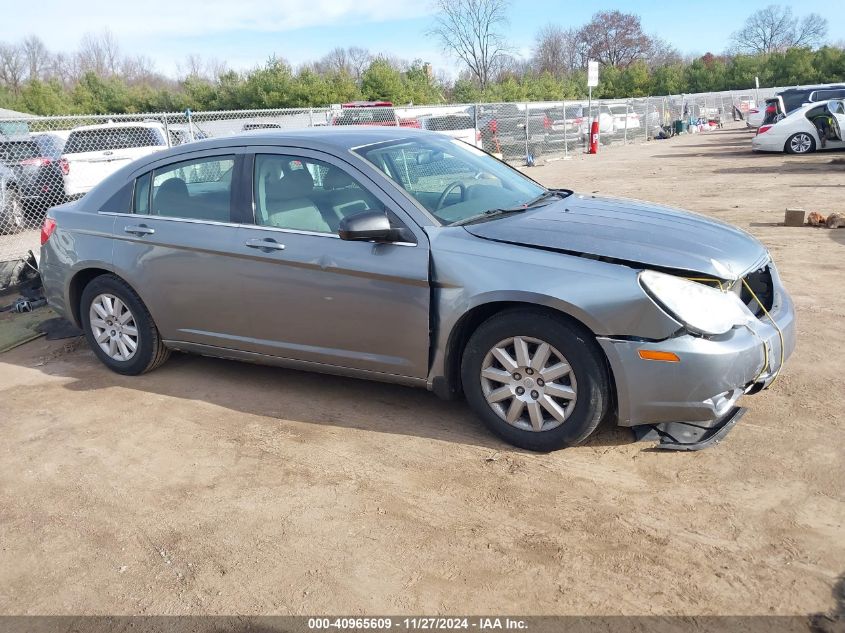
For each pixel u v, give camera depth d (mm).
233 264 4434
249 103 35562
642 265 3453
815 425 3846
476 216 4074
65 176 12477
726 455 3609
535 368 3633
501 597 2752
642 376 3395
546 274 3518
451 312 3754
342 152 4227
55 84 44000
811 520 3059
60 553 3219
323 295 4141
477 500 3393
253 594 2865
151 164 4934
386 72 35625
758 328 3539
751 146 21812
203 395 4832
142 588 2951
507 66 60344
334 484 3619
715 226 4086
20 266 8102
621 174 17156
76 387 5121
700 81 62906
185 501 3564
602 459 3650
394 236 3893
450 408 4379
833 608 2566
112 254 4965
